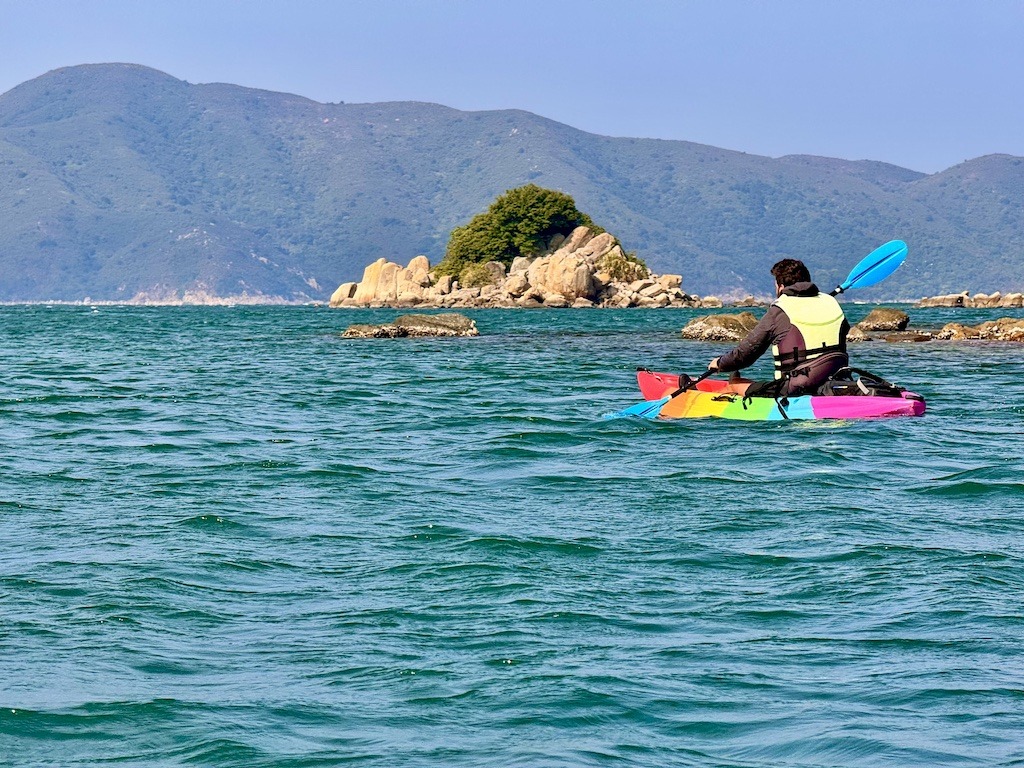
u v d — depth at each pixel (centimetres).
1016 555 911
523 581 854
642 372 1969
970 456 1400
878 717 595
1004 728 579
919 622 748
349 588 841
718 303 12825
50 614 771
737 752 556
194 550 948
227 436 1673
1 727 583
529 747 561
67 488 1239
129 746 564
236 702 620
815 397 1730
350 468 1369
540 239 14612
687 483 1241
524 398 2220
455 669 670
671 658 688
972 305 11175
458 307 12525
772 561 904
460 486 1248
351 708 612
